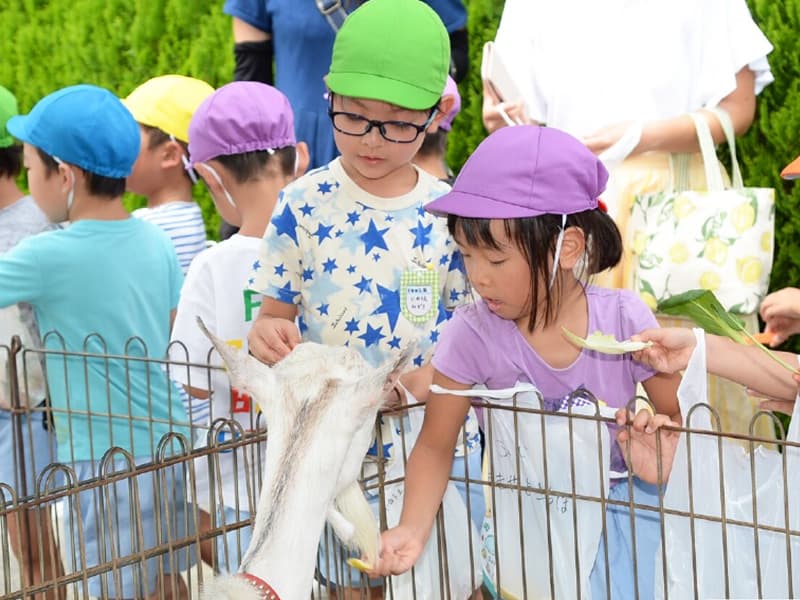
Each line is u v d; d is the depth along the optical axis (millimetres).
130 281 3332
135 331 3338
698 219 3248
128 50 5949
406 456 2535
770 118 4020
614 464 2414
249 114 3158
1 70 6711
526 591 2281
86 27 6105
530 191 2221
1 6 6699
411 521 2283
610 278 3459
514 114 3639
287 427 1842
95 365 3297
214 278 3086
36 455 3555
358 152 2578
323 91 3717
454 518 2529
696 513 2223
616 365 2395
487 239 2227
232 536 3172
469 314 2412
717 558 2238
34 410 3312
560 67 3545
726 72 3426
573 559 2352
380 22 2541
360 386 1851
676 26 3455
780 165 4039
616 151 3297
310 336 2756
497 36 3703
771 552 2223
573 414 2164
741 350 2338
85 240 3270
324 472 1823
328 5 3619
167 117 4059
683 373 2381
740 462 2260
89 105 3320
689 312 2248
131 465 2170
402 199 2732
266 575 1773
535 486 2367
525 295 2277
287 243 2736
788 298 2471
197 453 2219
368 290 2707
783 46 3967
